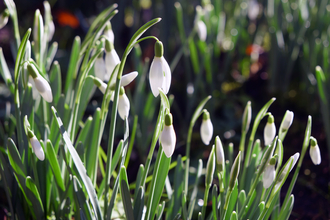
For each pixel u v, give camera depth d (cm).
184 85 111
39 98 65
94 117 62
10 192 60
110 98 58
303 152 57
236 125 100
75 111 59
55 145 62
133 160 86
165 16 111
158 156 55
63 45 160
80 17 149
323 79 72
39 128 63
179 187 62
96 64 58
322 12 100
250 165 63
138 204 57
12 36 162
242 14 109
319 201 74
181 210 62
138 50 88
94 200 57
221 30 106
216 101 108
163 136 53
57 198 63
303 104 105
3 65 64
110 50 56
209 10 98
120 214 67
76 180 57
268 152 55
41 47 62
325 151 88
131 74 55
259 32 132
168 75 53
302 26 100
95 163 60
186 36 108
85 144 63
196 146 94
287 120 58
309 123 56
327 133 75
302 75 107
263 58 124
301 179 80
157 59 53
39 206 60
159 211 59
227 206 57
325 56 82
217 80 107
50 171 61
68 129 61
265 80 118
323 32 102
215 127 99
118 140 92
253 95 115
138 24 130
